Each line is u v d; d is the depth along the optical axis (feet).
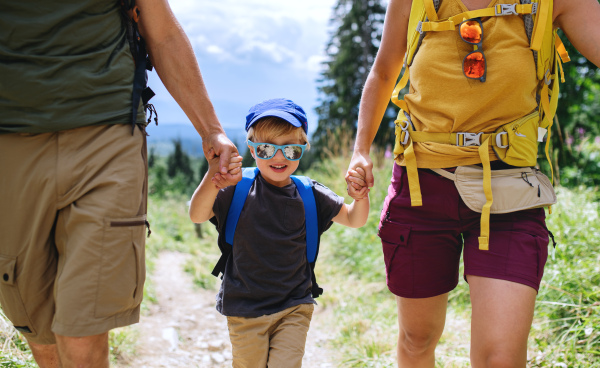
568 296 11.34
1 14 5.82
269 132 8.16
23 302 6.47
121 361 12.03
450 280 7.61
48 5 5.91
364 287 17.43
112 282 6.12
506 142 6.70
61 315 5.95
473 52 6.64
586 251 13.14
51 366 7.21
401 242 7.53
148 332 14.49
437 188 7.16
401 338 8.15
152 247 26.02
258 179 8.27
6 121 6.02
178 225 38.50
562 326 10.66
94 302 5.99
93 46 6.16
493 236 6.66
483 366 6.10
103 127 6.28
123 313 6.33
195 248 29.07
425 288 7.52
